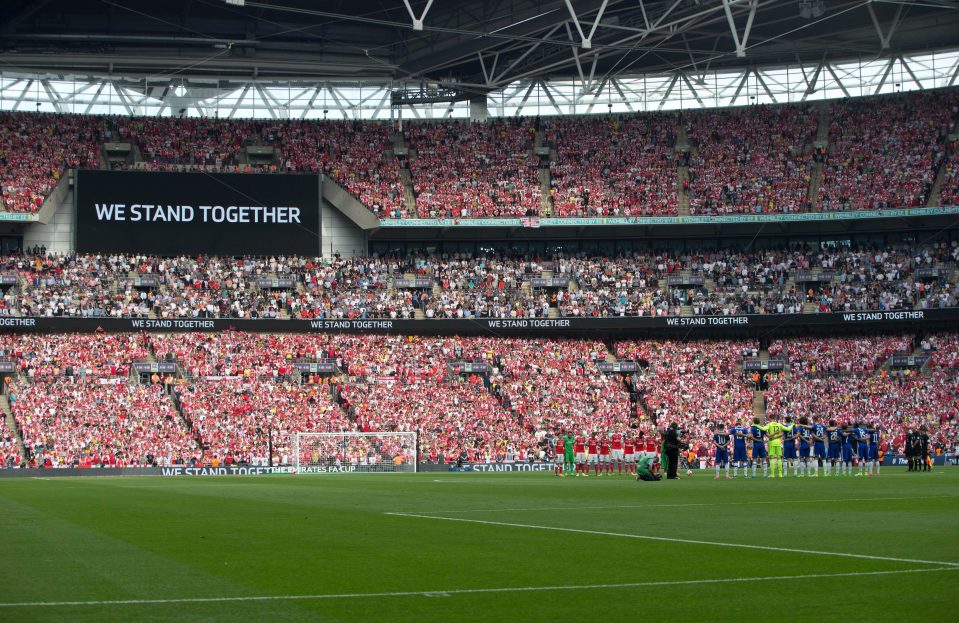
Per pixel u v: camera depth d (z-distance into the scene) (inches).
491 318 3171.8
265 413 2731.3
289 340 3038.9
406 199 3410.4
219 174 3240.7
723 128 3614.7
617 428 2810.0
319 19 3272.6
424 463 2586.1
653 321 3179.1
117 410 2664.9
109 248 3139.8
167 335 2982.3
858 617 392.5
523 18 3041.3
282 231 3260.3
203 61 3280.0
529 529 741.3
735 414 2896.2
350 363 2989.7
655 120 3673.7
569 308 3218.5
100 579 501.0
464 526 772.0
